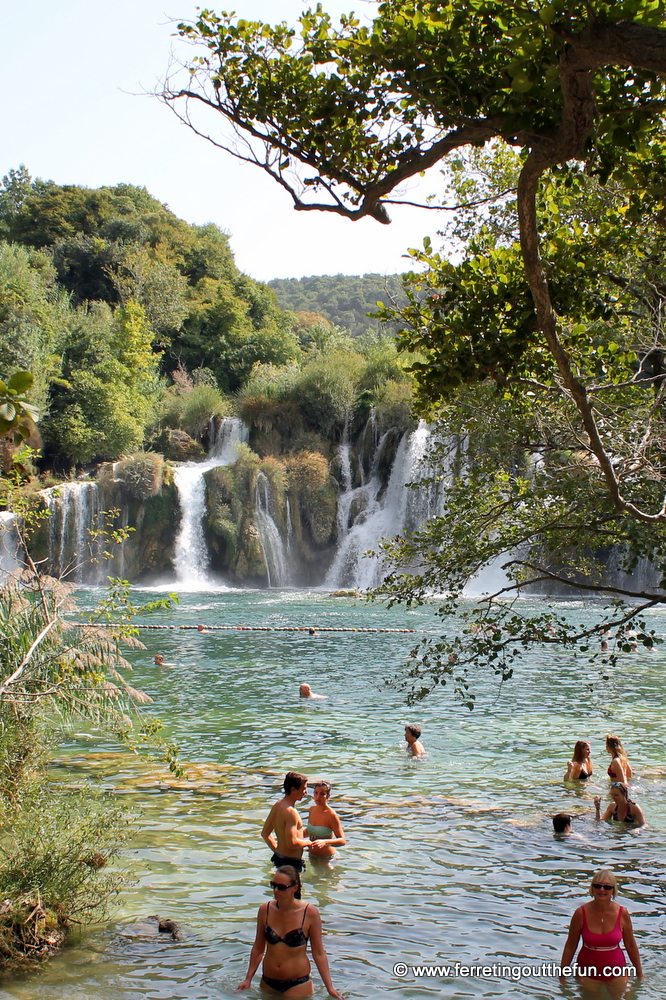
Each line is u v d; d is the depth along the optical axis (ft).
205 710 61.57
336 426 188.03
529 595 129.59
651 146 26.00
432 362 28.60
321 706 63.00
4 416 18.33
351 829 37.09
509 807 40.06
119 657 33.88
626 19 18.79
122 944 26.25
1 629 31.09
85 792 32.63
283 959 23.34
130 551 158.20
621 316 34.96
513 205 38.04
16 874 26.81
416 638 97.04
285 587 162.20
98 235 269.64
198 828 36.76
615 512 31.19
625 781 41.52
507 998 23.07
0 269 201.05
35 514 36.70
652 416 30.01
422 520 158.51
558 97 21.97
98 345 205.77
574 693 67.67
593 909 24.54
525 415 33.99
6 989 23.26
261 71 25.25
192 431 193.98
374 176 25.52
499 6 22.70
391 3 24.63
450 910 28.89
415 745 49.55
